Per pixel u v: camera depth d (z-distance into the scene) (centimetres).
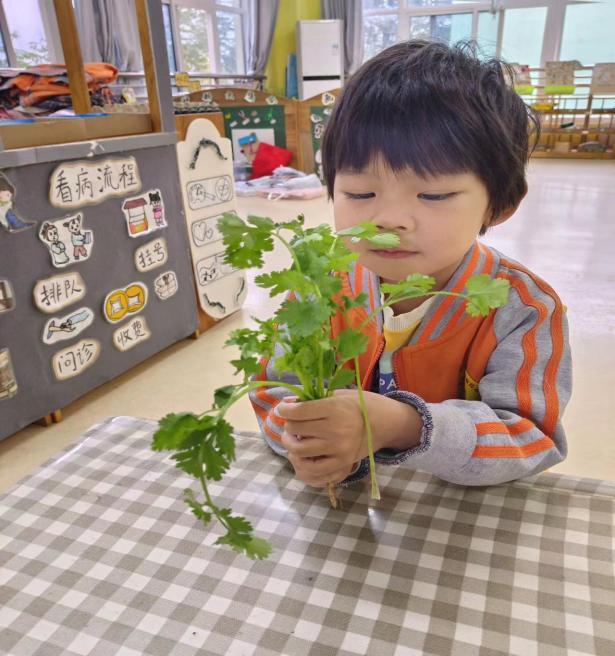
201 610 46
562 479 58
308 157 561
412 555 50
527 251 306
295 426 47
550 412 61
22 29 455
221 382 179
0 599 48
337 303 44
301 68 727
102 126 159
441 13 797
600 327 208
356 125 52
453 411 56
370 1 828
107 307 166
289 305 37
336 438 47
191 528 54
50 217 144
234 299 230
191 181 195
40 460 142
